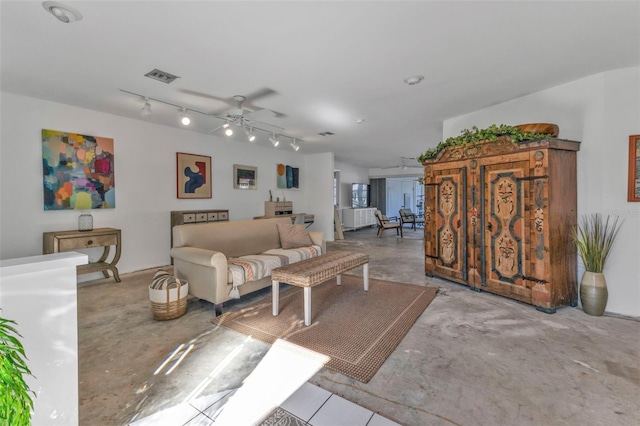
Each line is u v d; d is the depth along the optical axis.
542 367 1.88
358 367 1.90
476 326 2.50
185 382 1.76
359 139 6.03
